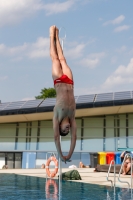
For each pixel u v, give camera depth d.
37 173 24.55
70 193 13.65
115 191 14.24
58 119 9.60
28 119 37.28
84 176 21.56
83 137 37.16
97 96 34.88
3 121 38.09
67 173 19.41
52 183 17.58
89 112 35.28
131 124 36.28
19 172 25.61
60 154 9.49
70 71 10.02
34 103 35.66
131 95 33.16
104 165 25.23
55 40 10.45
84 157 33.91
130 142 33.41
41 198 12.34
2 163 36.44
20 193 13.74
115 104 32.56
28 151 35.72
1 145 36.59
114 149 33.53
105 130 36.81
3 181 18.77
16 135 38.53
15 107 35.41
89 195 13.06
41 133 37.94
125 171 22.31
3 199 12.13
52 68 10.05
